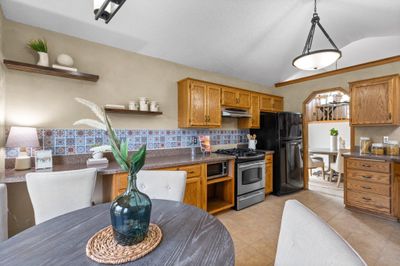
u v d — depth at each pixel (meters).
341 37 3.12
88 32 2.31
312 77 4.03
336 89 3.74
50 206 1.50
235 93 3.59
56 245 0.82
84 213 1.16
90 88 2.45
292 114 3.94
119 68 2.66
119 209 0.83
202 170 2.70
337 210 3.03
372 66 3.30
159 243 0.84
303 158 4.22
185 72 3.34
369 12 2.40
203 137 3.34
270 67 3.86
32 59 2.10
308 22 2.76
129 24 2.29
